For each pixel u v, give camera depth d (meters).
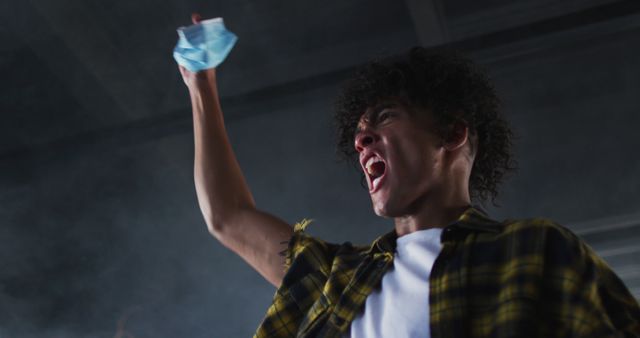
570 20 5.72
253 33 6.87
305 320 1.36
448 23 6.54
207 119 1.83
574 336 1.12
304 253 1.47
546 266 1.18
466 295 1.19
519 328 1.12
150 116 7.28
